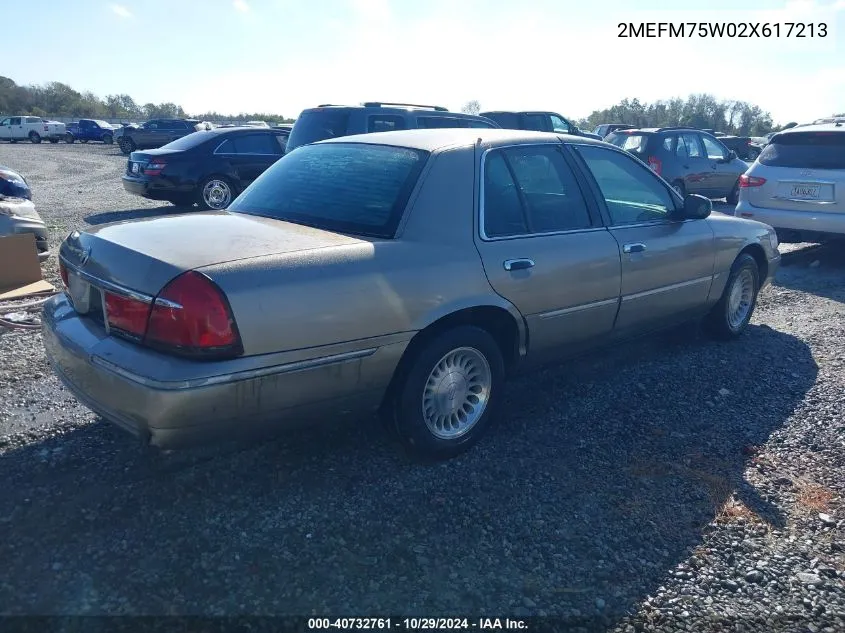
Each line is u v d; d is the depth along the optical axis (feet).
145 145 113.19
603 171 15.23
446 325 11.90
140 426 9.41
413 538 10.14
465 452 12.61
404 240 11.38
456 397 12.32
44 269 24.66
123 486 10.98
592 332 14.61
